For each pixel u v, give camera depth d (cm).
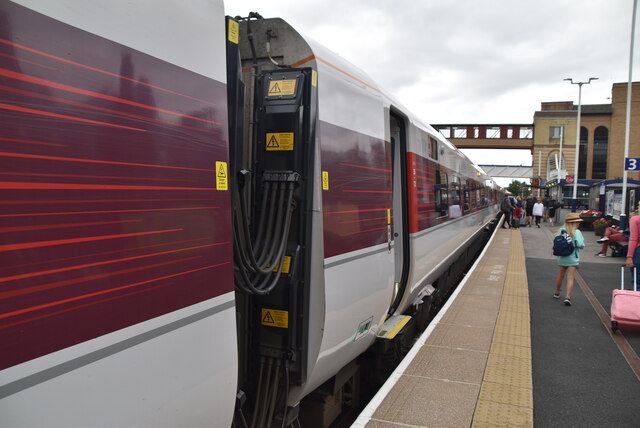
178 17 177
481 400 370
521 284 831
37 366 125
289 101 278
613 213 1753
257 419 283
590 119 4916
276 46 303
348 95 337
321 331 287
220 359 193
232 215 217
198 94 185
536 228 2441
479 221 1445
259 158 286
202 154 185
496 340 515
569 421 385
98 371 141
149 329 158
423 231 567
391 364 514
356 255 333
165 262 165
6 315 118
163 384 165
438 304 837
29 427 123
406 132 527
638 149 4728
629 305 608
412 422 335
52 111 131
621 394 436
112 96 149
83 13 141
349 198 327
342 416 430
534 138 5128
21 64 124
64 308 132
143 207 157
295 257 278
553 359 527
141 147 158
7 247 119
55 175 131
